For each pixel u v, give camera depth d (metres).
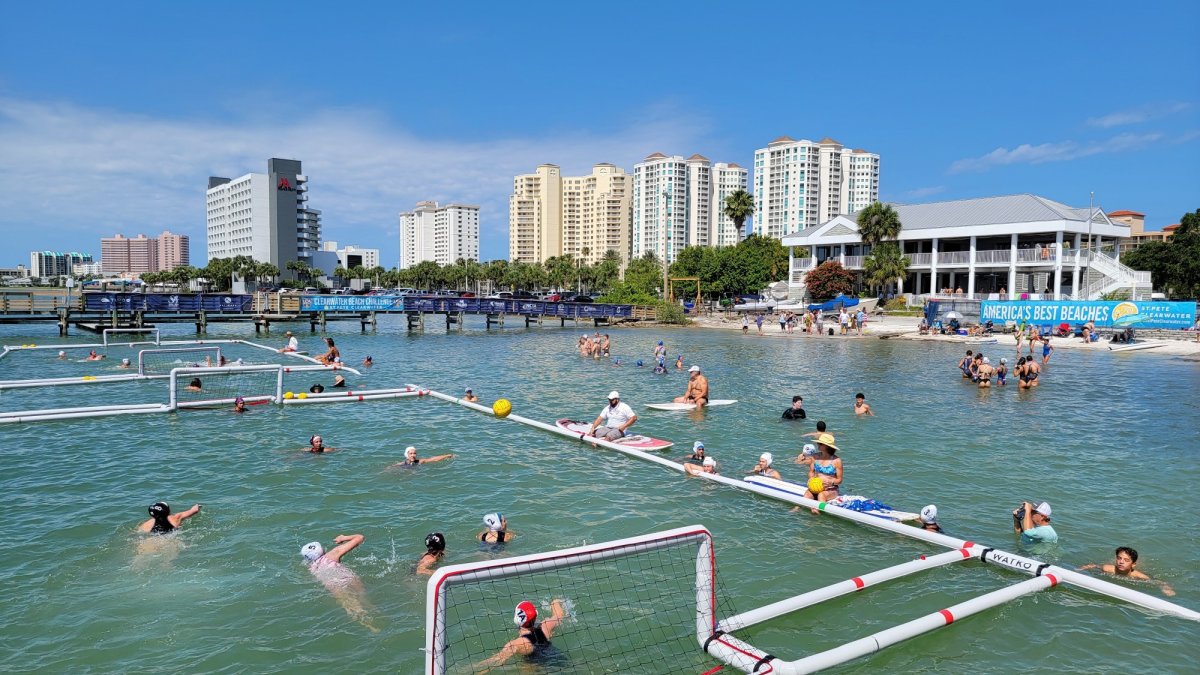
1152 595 9.48
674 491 13.97
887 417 21.58
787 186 167.62
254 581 9.66
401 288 178.12
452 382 29.05
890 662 7.94
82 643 8.07
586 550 7.54
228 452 16.48
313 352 40.88
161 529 11.42
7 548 10.66
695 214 181.25
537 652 7.91
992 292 74.69
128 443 17.28
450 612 8.80
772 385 28.45
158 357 35.41
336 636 8.29
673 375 31.59
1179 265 78.69
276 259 190.38
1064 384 29.12
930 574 10.20
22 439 17.58
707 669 7.68
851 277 76.62
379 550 10.75
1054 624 8.77
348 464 15.58
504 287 163.12
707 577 8.34
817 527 12.05
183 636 8.25
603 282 141.25
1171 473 15.34
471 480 14.51
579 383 28.95
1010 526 12.13
